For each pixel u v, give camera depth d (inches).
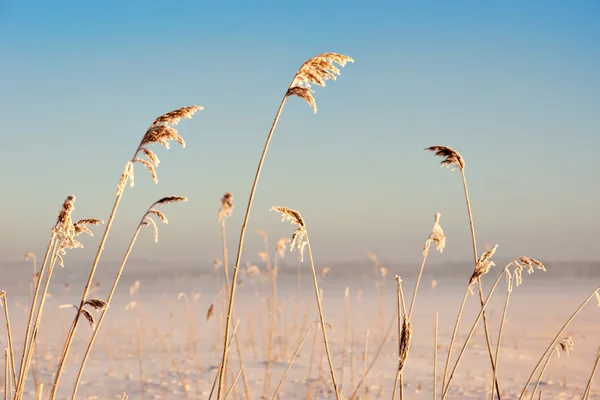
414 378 379.6
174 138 119.1
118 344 526.6
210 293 1162.6
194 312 780.0
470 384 363.6
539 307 840.9
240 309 706.8
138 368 414.9
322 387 347.6
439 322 678.5
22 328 617.3
